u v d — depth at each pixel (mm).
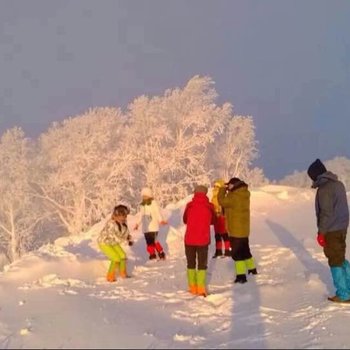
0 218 40625
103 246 10398
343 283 8289
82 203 38844
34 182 41188
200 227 9180
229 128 43188
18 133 40094
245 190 9836
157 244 12406
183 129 40938
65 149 38750
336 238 8148
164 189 39906
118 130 41344
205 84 41562
